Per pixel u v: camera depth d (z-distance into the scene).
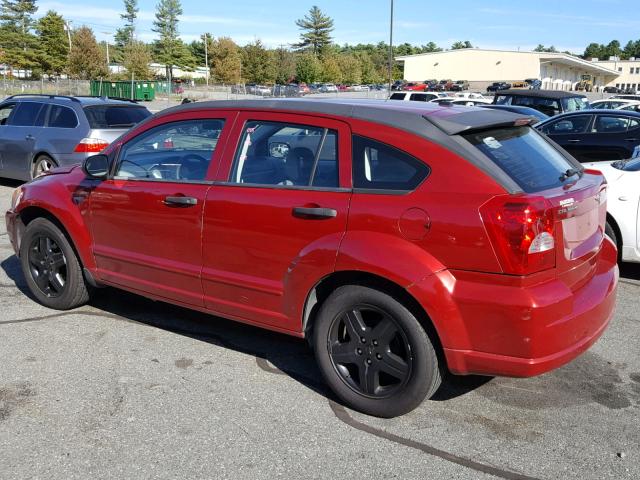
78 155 10.01
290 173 3.74
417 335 3.29
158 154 4.34
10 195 10.50
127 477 2.99
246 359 4.29
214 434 3.35
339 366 3.63
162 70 103.12
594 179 3.85
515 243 3.02
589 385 3.96
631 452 3.22
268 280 3.78
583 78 91.69
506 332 3.08
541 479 3.00
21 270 6.25
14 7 85.06
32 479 2.96
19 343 4.48
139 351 4.39
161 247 4.27
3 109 11.42
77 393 3.77
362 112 3.58
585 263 3.52
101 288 5.66
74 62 78.62
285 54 93.81
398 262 3.23
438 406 3.68
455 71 78.12
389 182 3.38
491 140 3.48
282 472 3.04
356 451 3.21
